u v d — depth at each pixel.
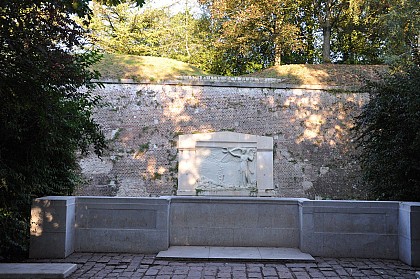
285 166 17.39
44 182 9.05
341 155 17.66
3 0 5.78
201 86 17.89
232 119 17.72
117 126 17.33
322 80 19.50
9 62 6.39
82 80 7.48
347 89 18.23
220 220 8.24
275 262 7.25
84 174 16.61
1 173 7.23
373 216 7.83
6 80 6.53
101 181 16.70
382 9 22.52
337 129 17.91
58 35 6.69
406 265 7.24
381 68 20.92
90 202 7.98
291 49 26.56
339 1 26.14
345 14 25.88
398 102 10.18
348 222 7.82
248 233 8.20
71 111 8.30
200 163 16.91
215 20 28.88
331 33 29.27
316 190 17.27
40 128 7.73
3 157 7.90
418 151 9.95
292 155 17.53
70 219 7.72
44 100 7.01
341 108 18.12
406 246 7.36
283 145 17.61
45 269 6.27
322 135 17.83
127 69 19.11
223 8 26.19
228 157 16.97
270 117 17.84
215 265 7.00
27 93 6.79
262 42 27.62
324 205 7.86
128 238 7.88
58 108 7.63
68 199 7.63
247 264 7.11
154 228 7.89
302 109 18.02
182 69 20.36
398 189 10.45
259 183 16.94
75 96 8.31
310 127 17.88
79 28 7.00
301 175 17.38
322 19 27.80
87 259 7.34
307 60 30.86
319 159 17.56
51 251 7.43
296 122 17.88
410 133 10.00
